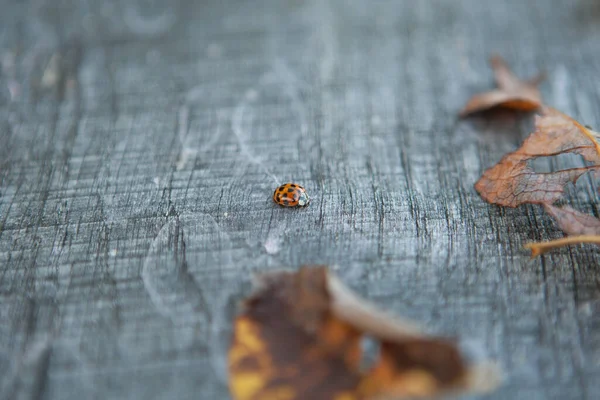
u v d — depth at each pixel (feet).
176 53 1.01
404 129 0.94
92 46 1.01
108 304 0.83
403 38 1.02
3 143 0.93
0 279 0.84
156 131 0.94
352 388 0.78
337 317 0.79
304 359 0.79
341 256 0.85
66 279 0.84
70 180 0.90
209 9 1.05
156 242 0.86
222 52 1.01
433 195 0.88
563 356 0.80
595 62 0.98
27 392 0.80
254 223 0.87
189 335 0.81
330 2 1.06
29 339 0.82
